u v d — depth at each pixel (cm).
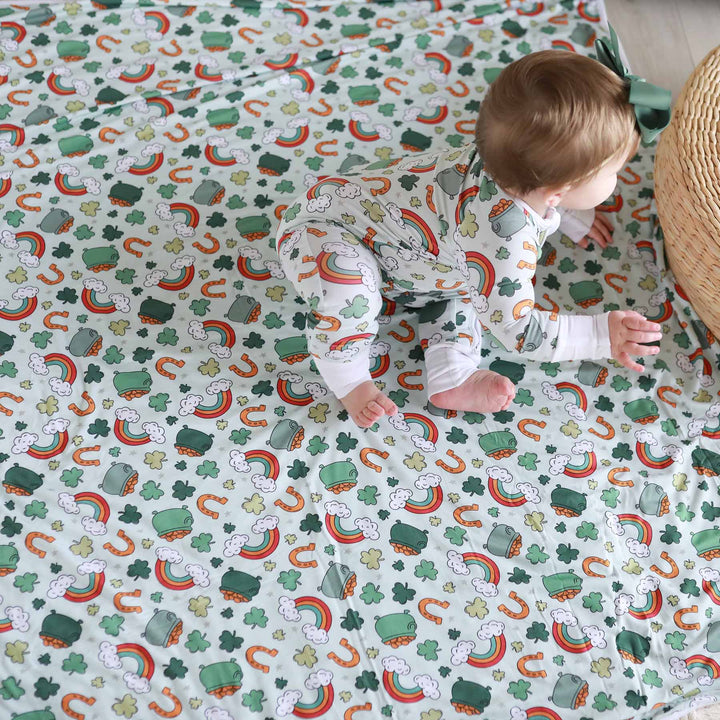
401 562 121
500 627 117
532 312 115
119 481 125
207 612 117
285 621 117
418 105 160
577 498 127
